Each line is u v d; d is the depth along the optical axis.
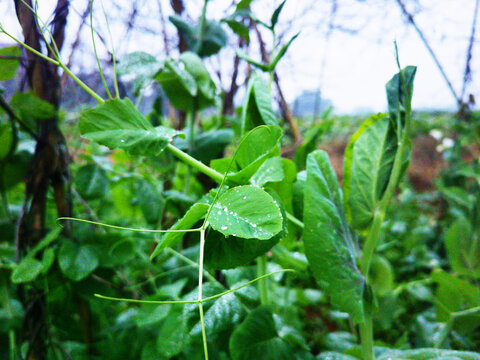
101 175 0.28
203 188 0.31
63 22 0.23
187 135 0.29
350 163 0.22
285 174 0.21
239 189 0.15
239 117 0.34
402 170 0.21
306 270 0.27
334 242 0.18
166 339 0.19
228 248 0.17
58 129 0.24
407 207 0.60
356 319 0.17
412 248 0.46
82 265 0.23
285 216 0.17
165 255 0.27
